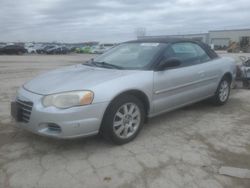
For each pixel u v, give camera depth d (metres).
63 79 4.07
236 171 3.37
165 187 3.05
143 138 4.32
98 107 3.68
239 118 5.34
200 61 5.42
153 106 4.43
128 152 3.84
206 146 4.07
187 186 3.08
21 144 4.06
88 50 52.16
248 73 8.41
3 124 4.86
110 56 5.16
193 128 4.79
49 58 29.95
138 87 4.10
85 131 3.66
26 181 3.13
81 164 3.51
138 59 4.69
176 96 4.81
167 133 4.54
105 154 3.78
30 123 3.75
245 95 7.37
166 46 4.86
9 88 8.37
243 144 4.16
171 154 3.80
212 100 6.00
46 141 4.16
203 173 3.33
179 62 4.59
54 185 3.07
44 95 3.70
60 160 3.61
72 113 3.53
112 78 3.99
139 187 3.05
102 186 3.06
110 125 3.84
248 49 54.88
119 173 3.31
